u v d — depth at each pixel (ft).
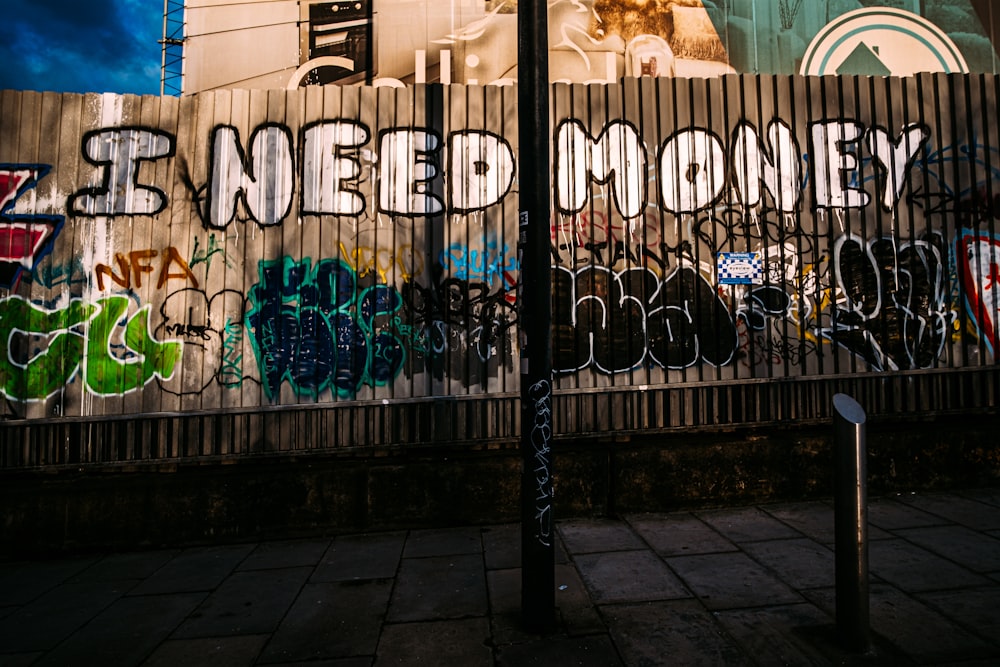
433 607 11.01
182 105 16.03
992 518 14.52
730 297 16.89
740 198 16.98
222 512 15.12
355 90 16.28
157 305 15.71
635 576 11.98
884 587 11.02
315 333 15.97
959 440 16.96
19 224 15.43
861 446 9.05
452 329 16.19
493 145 16.46
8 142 15.53
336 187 16.12
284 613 10.98
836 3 35.68
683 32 35.42
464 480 15.62
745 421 16.87
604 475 15.89
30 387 15.31
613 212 16.63
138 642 10.02
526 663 8.98
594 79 34.81
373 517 15.46
